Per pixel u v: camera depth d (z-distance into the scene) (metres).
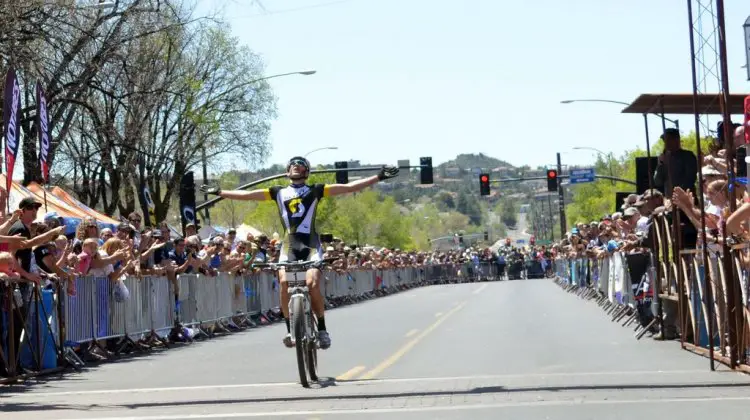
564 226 143.88
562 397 17.83
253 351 32.38
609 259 43.59
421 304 64.38
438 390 19.39
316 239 21.67
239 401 19.02
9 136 28.95
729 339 21.16
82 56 60.75
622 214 42.47
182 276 39.56
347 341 33.75
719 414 15.43
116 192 84.75
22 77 54.31
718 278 22.50
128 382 24.27
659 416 15.45
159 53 77.06
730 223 20.19
